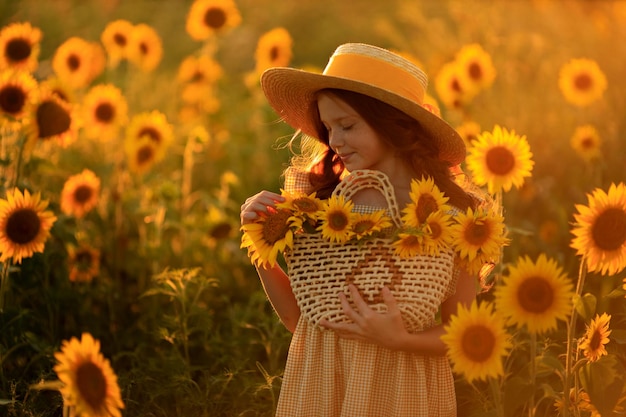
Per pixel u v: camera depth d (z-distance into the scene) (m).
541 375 3.39
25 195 3.64
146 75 7.89
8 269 3.84
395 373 2.86
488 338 2.60
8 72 4.14
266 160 6.56
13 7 9.62
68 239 4.42
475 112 5.75
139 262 4.96
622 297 3.86
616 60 6.32
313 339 2.92
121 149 5.32
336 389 2.88
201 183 6.37
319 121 3.23
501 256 3.75
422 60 7.53
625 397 3.01
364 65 2.96
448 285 2.97
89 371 2.53
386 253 2.86
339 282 2.88
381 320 2.78
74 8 11.21
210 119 6.64
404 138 2.94
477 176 3.56
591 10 6.91
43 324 4.24
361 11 11.12
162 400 3.82
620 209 2.86
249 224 2.90
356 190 2.93
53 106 4.18
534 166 5.59
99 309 4.72
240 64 9.96
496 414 2.91
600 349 2.93
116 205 5.09
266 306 4.62
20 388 3.68
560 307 2.70
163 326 4.25
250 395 3.62
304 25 11.20
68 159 5.81
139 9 11.69
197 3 6.55
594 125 5.76
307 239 2.93
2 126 4.25
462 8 7.15
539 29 7.00
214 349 4.07
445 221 2.80
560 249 4.66
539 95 6.21
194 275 4.01
